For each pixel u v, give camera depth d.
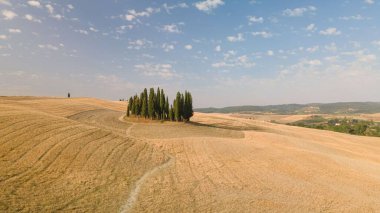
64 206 25.42
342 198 35.66
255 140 78.81
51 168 33.47
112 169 37.06
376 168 55.47
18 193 26.11
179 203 29.42
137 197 29.80
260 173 43.22
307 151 62.81
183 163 45.34
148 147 51.38
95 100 175.25
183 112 111.69
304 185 39.38
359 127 184.00
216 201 30.95
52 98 158.00
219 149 57.53
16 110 56.72
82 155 39.34
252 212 29.11
